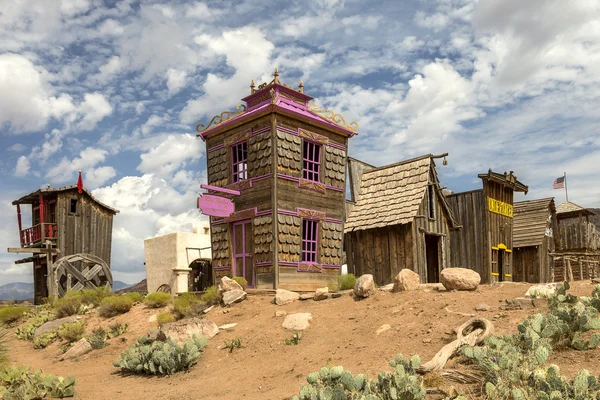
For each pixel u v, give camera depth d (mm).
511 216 24016
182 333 12414
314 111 17828
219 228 18016
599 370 6371
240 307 14617
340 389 6043
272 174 15992
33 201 29453
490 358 6496
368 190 20234
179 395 8914
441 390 6406
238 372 9781
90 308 19359
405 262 17672
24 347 16953
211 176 18625
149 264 26906
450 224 19953
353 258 19328
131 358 11648
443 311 10164
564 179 28562
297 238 16438
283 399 7367
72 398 9305
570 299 8688
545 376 5785
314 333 11062
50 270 25734
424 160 19109
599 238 31422
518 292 10594
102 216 29656
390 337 9492
